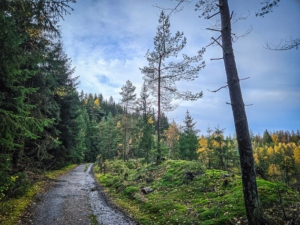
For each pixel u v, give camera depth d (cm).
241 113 705
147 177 1706
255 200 654
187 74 1953
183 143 2506
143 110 3547
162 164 1930
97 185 1962
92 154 6500
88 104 9794
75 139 3192
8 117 836
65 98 2772
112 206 1216
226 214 789
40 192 1412
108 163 3497
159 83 2081
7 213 912
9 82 1003
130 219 984
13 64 816
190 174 1395
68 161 3309
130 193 1430
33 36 1287
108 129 5756
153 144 2448
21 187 1226
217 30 772
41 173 1955
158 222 904
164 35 1988
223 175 1237
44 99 1769
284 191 858
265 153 5591
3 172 918
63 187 1719
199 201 1018
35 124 1031
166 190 1325
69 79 2827
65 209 1102
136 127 3725
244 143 686
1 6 687
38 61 977
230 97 735
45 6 710
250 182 663
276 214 697
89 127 6762
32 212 1004
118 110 12525
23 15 753
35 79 1692
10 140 888
